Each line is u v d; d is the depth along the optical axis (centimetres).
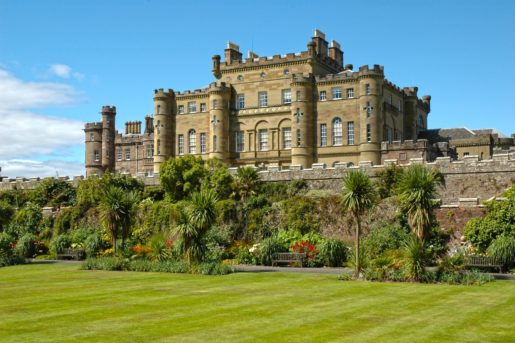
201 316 1925
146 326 1773
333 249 3659
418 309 2022
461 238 3612
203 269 3256
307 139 6881
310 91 6950
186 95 7825
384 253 3428
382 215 4141
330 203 4384
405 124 7656
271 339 1599
